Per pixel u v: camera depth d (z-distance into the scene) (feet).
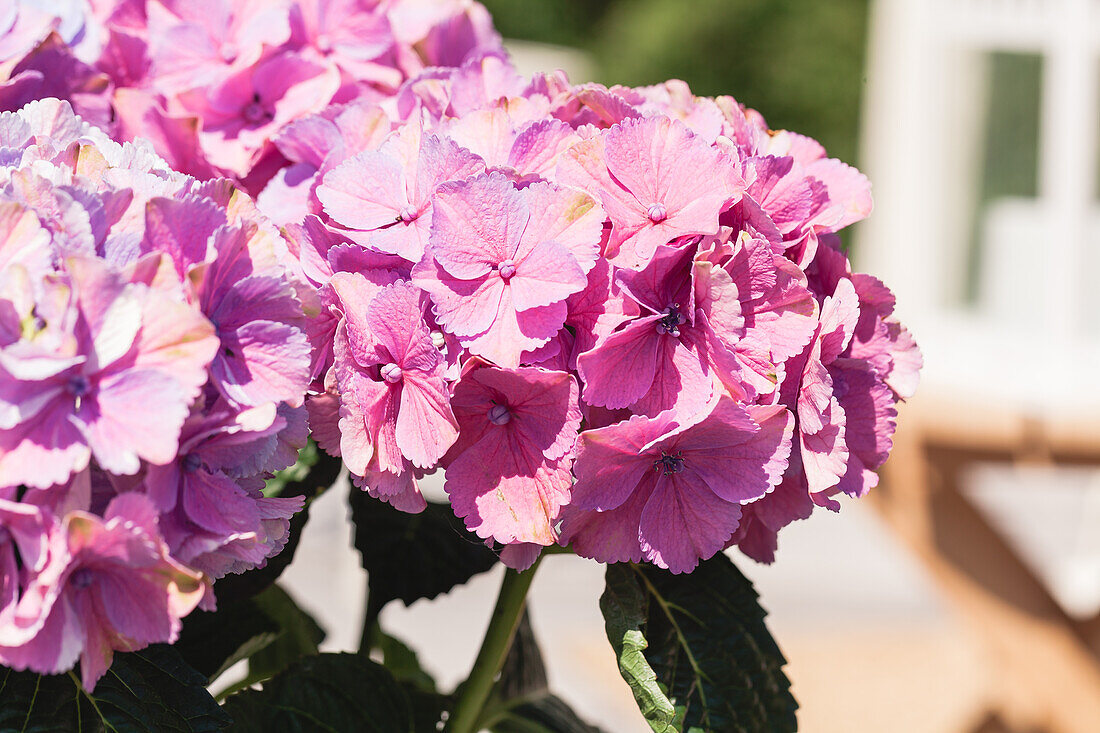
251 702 2.27
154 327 1.88
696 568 2.23
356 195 2.12
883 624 7.66
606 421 2.07
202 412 1.94
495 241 2.05
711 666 2.17
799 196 2.12
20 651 1.85
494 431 2.06
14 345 1.84
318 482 2.38
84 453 1.85
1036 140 5.09
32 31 2.39
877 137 5.52
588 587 8.18
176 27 2.46
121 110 2.42
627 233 2.06
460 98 2.27
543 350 2.04
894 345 2.20
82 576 1.87
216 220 1.96
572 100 2.18
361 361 2.05
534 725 2.47
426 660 6.48
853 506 10.42
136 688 2.02
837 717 6.05
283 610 2.52
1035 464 4.41
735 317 2.01
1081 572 4.68
